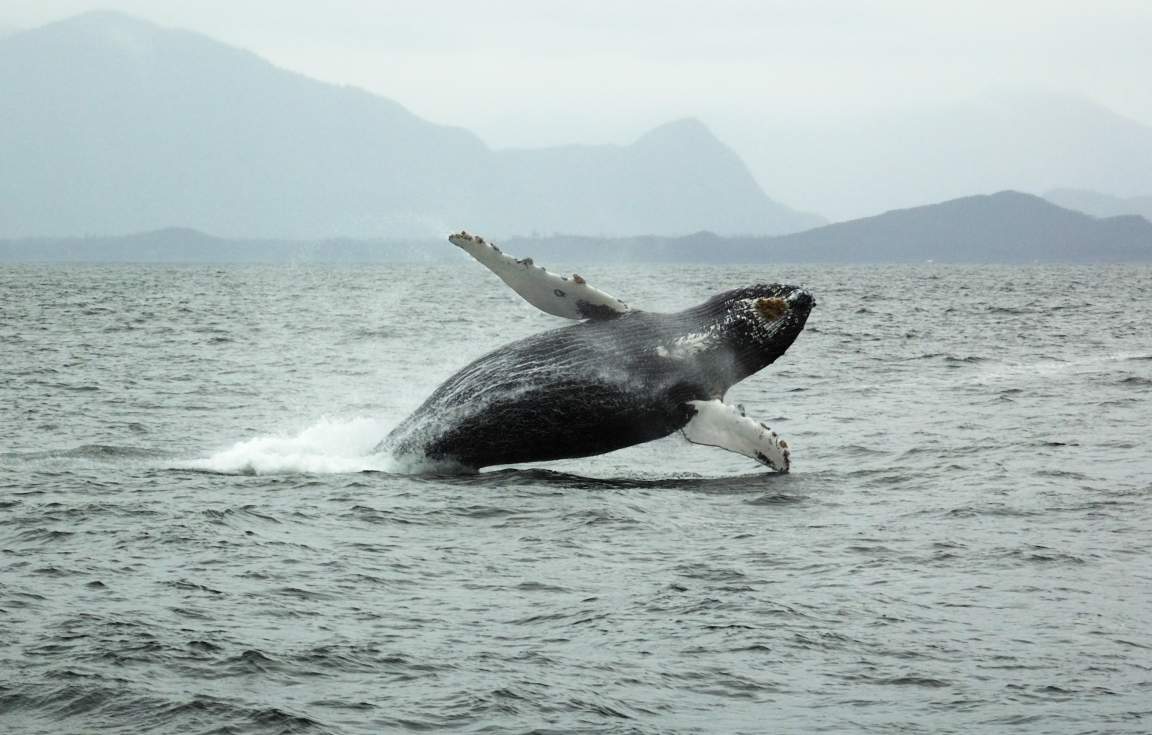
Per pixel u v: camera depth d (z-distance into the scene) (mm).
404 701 42875
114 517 66812
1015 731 41500
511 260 78875
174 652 46281
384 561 59906
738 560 61438
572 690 44188
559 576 57969
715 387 80938
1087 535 66938
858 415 120062
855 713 42938
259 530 65000
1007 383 145875
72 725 40500
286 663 45719
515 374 78812
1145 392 134375
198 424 110312
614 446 80312
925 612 53250
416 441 81750
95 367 157875
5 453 91250
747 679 45656
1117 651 48562
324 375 156500
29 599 52188
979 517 71438
